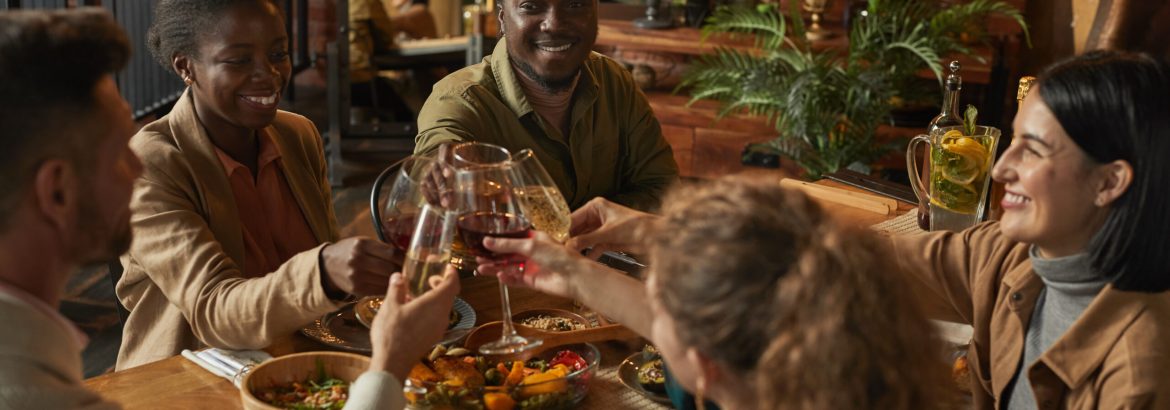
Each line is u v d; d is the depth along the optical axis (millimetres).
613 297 1123
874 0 3785
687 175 4488
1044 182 1087
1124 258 1062
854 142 3898
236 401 1319
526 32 2068
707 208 851
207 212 1689
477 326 1497
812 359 762
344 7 4684
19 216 957
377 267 1403
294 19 6008
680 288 819
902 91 4012
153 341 1678
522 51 2098
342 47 4723
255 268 1791
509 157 1459
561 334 1400
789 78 3893
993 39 4234
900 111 4258
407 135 4902
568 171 2242
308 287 1405
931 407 825
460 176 1218
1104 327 1098
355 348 1450
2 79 922
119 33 1002
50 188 959
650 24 4285
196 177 1679
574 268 1130
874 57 3902
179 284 1570
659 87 4613
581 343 1419
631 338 1467
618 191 2371
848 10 4238
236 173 1790
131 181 1042
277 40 1706
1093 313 1100
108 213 1019
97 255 1041
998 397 1282
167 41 1692
